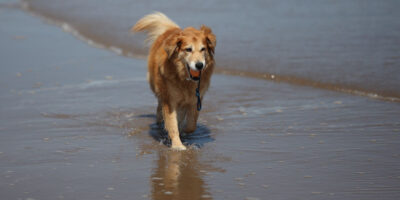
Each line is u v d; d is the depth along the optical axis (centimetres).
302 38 1573
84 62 1467
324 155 736
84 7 2491
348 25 1717
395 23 1695
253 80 1242
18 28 2027
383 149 751
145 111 1018
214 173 681
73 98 1103
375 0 2195
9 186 641
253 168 696
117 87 1198
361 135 821
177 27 938
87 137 855
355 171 671
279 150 768
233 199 593
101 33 1862
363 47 1409
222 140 835
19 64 1427
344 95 1077
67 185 644
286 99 1073
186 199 596
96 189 630
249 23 1839
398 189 608
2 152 774
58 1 2778
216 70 1341
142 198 600
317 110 980
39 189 631
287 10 2067
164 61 805
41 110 1010
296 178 654
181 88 807
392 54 1314
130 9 2312
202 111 1016
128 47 1655
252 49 1481
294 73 1236
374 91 1068
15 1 2962
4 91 1157
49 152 774
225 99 1092
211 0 2377
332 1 2233
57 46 1694
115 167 711
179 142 807
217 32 1708
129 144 823
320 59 1327
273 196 598
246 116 966
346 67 1238
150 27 991
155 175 677
